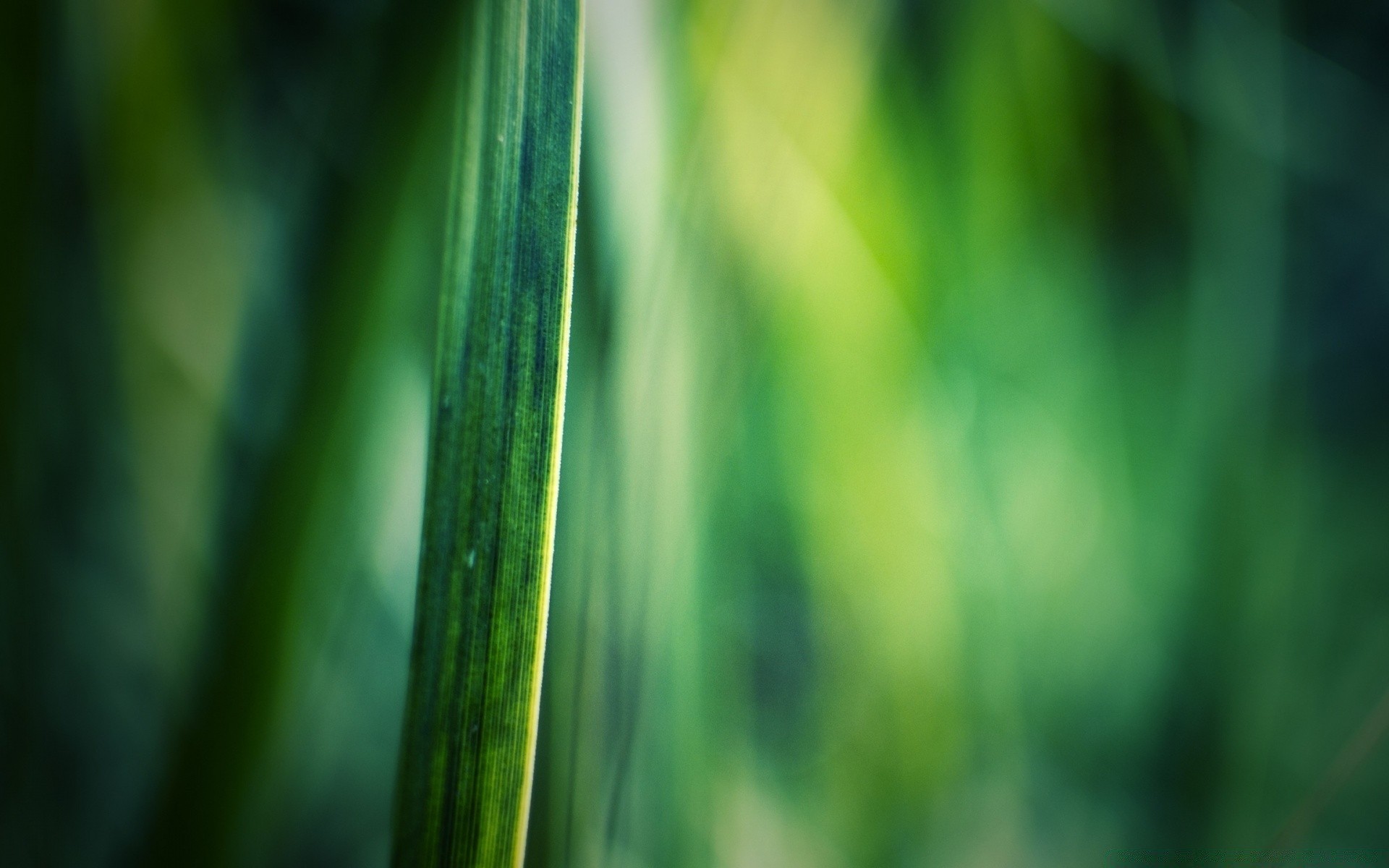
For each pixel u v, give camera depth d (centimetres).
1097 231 29
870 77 22
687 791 20
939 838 24
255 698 18
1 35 18
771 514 23
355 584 20
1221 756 27
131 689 21
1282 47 30
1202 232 29
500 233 16
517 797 16
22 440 19
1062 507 28
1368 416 36
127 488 21
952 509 25
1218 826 26
